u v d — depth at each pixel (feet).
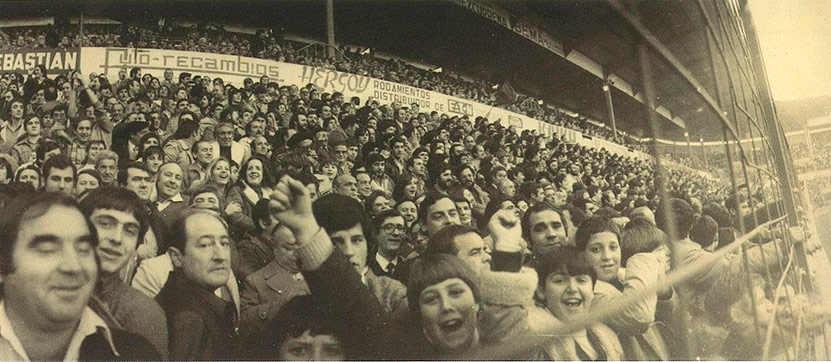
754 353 11.04
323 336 8.71
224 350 8.47
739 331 11.04
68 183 8.75
